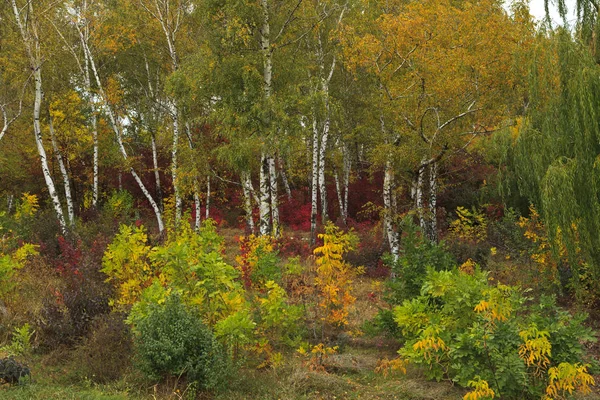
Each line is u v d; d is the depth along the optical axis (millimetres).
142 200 25797
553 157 8273
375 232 17141
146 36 19578
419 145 12477
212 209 24656
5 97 18250
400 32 12258
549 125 8383
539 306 6496
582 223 7902
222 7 14320
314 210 18328
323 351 6941
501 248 13500
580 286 9570
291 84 15320
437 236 15180
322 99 14195
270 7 14859
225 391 6078
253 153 15312
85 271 8859
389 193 15094
